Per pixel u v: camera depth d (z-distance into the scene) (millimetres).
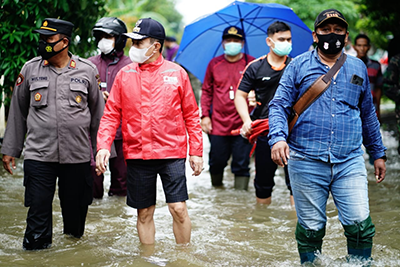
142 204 4090
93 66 4301
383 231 4555
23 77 4113
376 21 10844
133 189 4078
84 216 4395
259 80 5438
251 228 4895
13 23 6508
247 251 4137
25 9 6410
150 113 3977
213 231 4750
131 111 4000
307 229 3496
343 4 13203
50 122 4047
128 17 24828
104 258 3891
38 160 4027
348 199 3387
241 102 5512
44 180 4059
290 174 3527
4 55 6578
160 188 6879
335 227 4805
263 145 5730
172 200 4043
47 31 3979
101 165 3871
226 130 6812
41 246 4098
